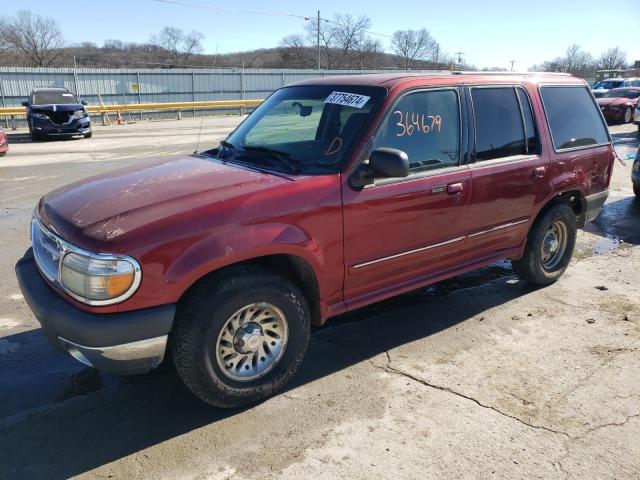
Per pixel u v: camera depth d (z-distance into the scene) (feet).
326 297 11.28
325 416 10.40
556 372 11.94
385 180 11.59
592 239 22.04
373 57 226.99
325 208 10.61
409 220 12.03
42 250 10.31
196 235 9.23
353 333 13.88
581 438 9.75
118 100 99.25
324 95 12.76
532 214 15.16
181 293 9.16
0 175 35.65
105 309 8.82
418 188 12.01
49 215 10.44
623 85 99.14
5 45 216.95
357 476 8.83
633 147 49.65
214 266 9.33
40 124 58.90
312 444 9.62
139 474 8.89
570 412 10.50
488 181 13.52
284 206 10.11
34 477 8.81
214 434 9.89
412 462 9.14
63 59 226.58
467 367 12.17
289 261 10.87
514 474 8.88
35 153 48.32
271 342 10.63
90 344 8.81
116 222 9.17
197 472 8.95
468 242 13.66
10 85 87.51
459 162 13.10
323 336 13.71
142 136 64.13
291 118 12.91
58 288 9.46
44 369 12.09
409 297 16.17
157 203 9.68
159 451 9.44
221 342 9.93
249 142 13.07
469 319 14.66
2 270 17.67
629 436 9.82
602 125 17.52
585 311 15.12
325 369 12.10
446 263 13.57
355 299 11.94
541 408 10.63
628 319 14.58
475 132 13.42
